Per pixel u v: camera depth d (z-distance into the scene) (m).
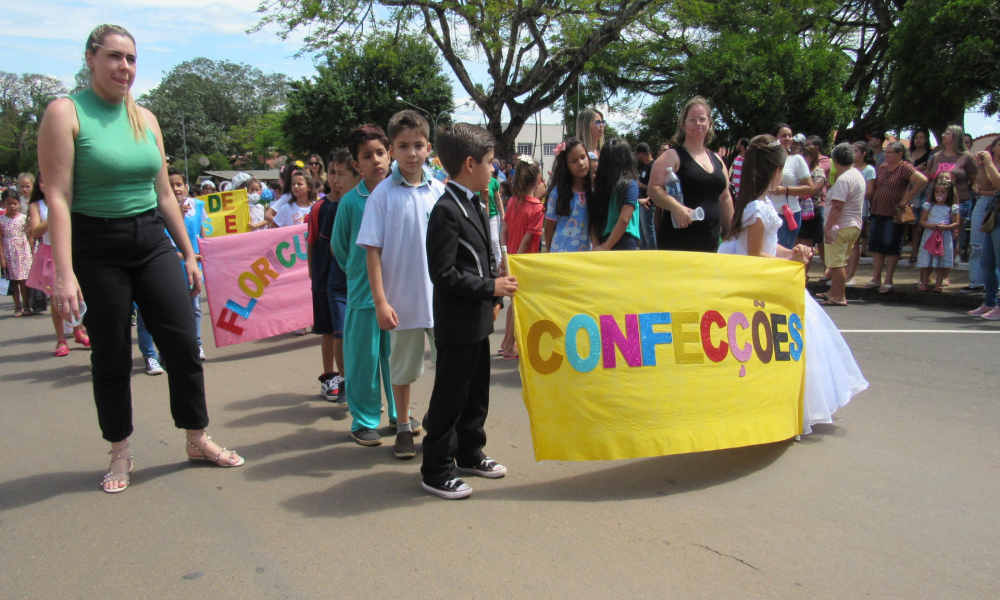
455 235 3.02
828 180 9.44
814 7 22.23
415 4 19.12
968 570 2.46
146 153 3.15
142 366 5.93
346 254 3.89
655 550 2.61
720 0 23.56
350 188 4.44
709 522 2.82
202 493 3.22
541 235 5.94
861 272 9.69
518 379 5.24
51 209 2.89
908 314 7.38
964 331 6.41
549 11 19.03
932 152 9.97
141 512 3.02
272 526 2.86
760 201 3.89
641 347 3.25
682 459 3.52
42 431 4.22
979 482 3.20
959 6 13.77
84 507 3.08
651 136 25.23
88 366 6.11
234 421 4.37
